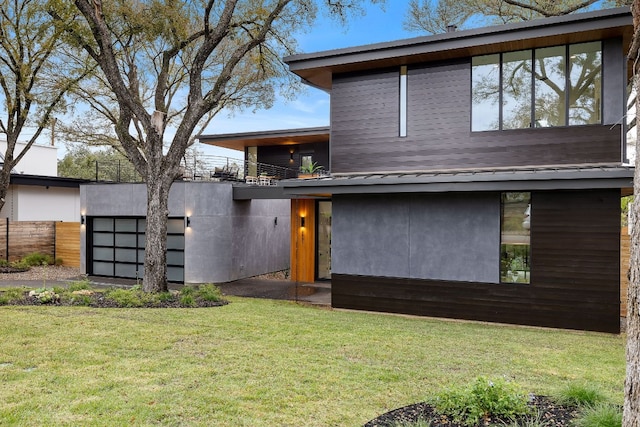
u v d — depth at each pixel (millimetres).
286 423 3834
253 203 16594
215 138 20203
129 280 15523
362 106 10914
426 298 9859
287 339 6762
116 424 3746
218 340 6609
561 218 8719
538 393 4535
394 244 10211
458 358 5961
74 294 10352
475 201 9461
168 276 15195
